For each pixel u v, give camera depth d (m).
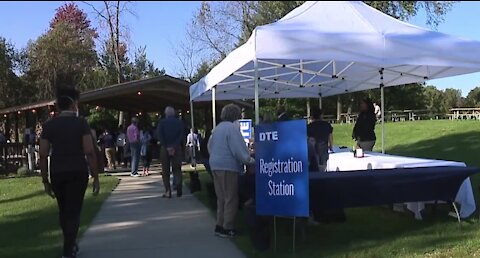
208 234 6.93
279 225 7.14
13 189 13.07
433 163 7.56
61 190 5.48
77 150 5.46
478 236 6.12
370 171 6.81
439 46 7.39
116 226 7.59
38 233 7.14
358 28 7.20
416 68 10.28
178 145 10.58
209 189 9.06
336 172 6.79
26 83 44.09
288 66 9.33
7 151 19.86
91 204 9.61
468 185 7.14
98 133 24.22
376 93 43.09
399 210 7.89
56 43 43.12
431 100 53.06
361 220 7.43
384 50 7.14
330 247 5.90
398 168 7.16
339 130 29.70
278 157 5.67
